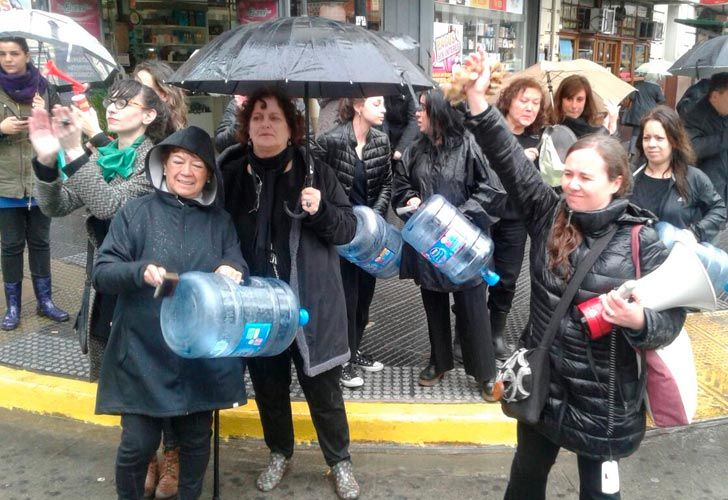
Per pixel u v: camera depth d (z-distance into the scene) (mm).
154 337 2615
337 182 3074
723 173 5281
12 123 4332
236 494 3354
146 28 9094
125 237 2652
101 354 3051
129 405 2641
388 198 4258
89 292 3039
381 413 3777
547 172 3986
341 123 4125
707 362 4621
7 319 4945
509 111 4246
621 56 15883
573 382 2307
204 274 2492
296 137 2941
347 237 2982
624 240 2270
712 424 3975
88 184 2771
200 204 2734
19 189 4680
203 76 2463
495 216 3746
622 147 2275
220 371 2715
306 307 2934
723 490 3420
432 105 3666
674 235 2906
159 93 3748
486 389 3922
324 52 2396
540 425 2418
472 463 3631
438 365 4066
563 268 2299
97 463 3646
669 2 16062
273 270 2957
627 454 2348
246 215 2998
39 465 3625
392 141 5352
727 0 12383
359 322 4344
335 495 3344
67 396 4043
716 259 2924
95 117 3115
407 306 5566
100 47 4297
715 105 5078
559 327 2307
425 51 10375
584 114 4902
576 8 13969
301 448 3760
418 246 3467
